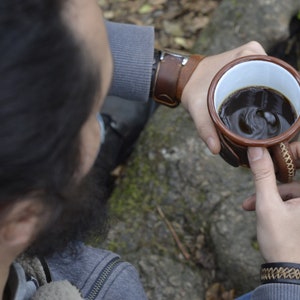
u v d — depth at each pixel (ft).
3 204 1.04
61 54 1.00
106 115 4.09
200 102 2.38
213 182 3.63
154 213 3.65
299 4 4.21
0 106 0.96
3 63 0.96
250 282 3.35
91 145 1.23
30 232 1.18
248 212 3.49
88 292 1.96
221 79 2.03
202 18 4.98
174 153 3.76
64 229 1.44
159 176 3.74
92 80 1.09
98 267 2.00
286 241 1.97
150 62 2.48
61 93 1.01
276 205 1.98
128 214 3.68
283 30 4.13
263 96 2.07
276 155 1.94
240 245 3.42
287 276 1.90
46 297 1.56
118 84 2.53
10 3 0.97
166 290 3.43
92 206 1.57
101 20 1.16
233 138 1.94
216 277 3.45
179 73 2.47
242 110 2.07
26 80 0.97
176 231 3.59
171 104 2.56
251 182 3.60
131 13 5.15
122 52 2.49
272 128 2.03
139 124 4.21
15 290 1.41
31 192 1.05
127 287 2.04
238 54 2.44
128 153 4.22
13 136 0.97
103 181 1.88
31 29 0.98
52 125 1.00
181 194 3.65
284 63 2.01
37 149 0.99
